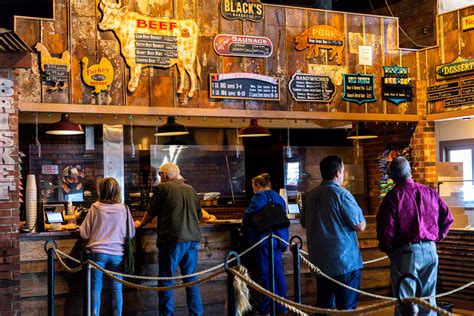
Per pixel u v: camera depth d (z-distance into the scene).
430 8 11.44
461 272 8.88
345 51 9.47
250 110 8.82
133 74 8.20
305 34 9.20
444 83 9.61
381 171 10.61
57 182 10.80
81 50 7.99
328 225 5.96
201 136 11.46
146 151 11.16
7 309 7.16
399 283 3.61
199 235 7.49
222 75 8.66
